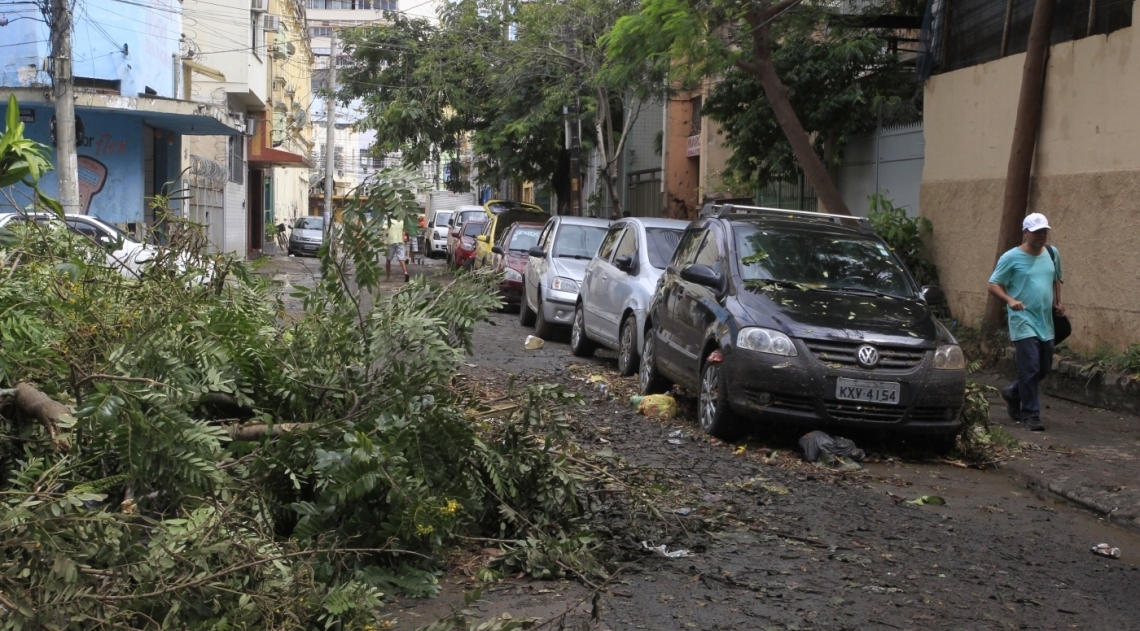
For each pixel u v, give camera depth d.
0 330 4.54
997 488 7.32
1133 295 10.84
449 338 5.14
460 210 39.09
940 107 14.81
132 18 25.34
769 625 4.40
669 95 21.61
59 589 3.05
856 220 10.12
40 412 4.08
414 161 5.21
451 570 4.92
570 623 4.32
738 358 8.03
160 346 4.23
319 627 3.78
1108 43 11.24
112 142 24.77
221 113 25.80
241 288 5.99
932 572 5.26
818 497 6.73
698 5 15.00
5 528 3.08
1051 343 9.39
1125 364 10.54
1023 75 12.32
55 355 4.46
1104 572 5.42
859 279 8.98
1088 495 6.91
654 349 10.29
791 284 8.78
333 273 5.09
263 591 3.55
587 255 16.27
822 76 17.66
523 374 11.92
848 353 7.84
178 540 3.48
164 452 3.80
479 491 5.05
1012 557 5.61
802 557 5.39
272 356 4.95
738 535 5.73
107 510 3.90
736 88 19.06
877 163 17.80
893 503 6.70
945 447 8.31
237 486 4.25
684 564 5.17
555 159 31.48
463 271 5.25
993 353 12.65
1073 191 11.82
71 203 17.00
